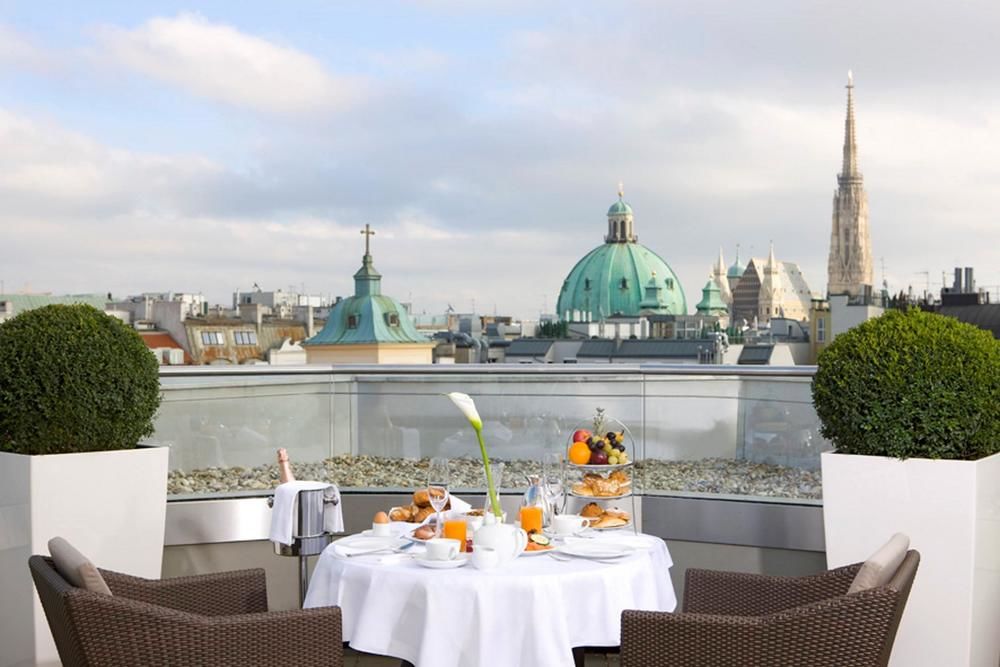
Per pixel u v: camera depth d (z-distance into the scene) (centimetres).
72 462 460
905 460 437
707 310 11175
